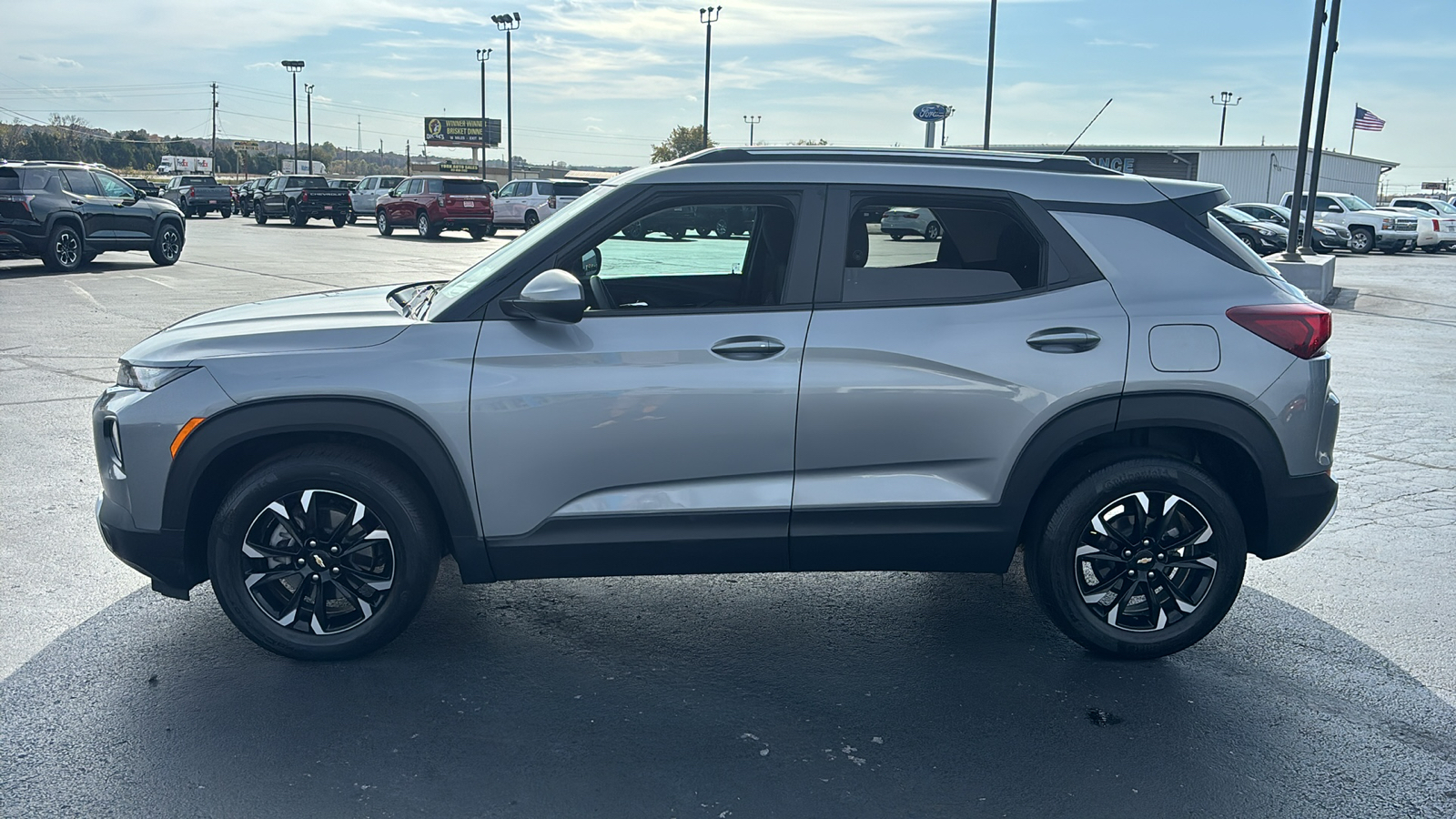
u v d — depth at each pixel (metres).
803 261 3.71
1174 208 3.84
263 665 3.84
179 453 3.61
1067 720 3.53
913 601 4.58
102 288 15.83
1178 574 3.93
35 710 3.49
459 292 3.81
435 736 3.36
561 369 3.62
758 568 3.81
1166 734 3.44
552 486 3.68
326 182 39.53
